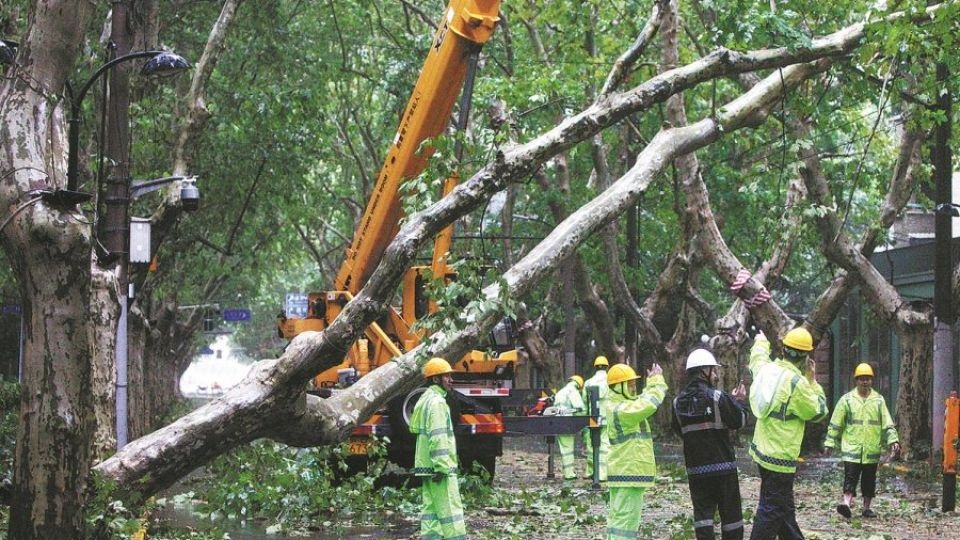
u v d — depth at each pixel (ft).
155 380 117.50
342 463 56.65
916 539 44.34
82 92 31.89
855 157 96.17
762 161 96.84
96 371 43.21
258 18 95.76
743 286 82.43
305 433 41.86
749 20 47.55
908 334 81.46
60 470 31.01
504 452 98.12
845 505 49.78
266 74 99.30
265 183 101.81
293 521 49.47
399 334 64.34
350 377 63.57
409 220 39.24
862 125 99.50
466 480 57.36
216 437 39.14
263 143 97.71
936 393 64.85
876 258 104.63
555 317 134.10
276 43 96.94
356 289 62.80
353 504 52.44
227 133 94.12
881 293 81.61
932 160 85.71
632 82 87.61
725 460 36.01
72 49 31.94
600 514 51.26
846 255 81.20
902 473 72.95
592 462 66.33
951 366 64.18
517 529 46.06
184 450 38.86
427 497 37.11
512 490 62.49
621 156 108.27
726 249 82.89
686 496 59.16
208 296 172.35
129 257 53.06
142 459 38.34
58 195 30.76
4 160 31.07
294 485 51.44
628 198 46.68
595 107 42.83
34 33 31.63
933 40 51.49
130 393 77.61
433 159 40.65
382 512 53.01
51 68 31.78
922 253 96.07
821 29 66.59
